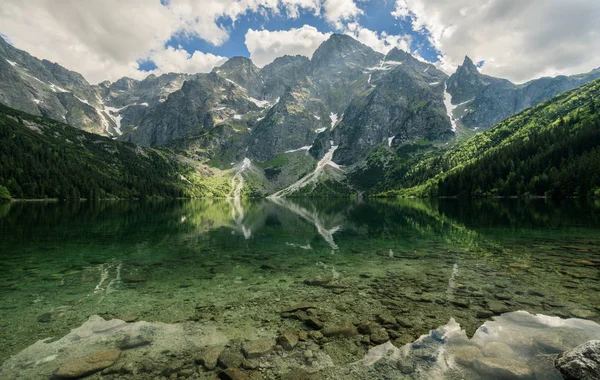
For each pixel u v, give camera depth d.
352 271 19.11
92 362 8.74
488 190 151.25
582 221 43.22
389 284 16.16
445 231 37.31
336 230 41.97
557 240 28.58
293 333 10.60
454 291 14.73
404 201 152.12
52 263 21.50
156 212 83.00
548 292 14.21
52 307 13.23
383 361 8.75
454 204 107.44
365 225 47.34
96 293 15.12
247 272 19.16
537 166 137.12
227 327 11.21
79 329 11.06
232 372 8.23
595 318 11.20
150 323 11.60
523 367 7.92
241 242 31.75
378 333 10.46
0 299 14.16
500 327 10.59
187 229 43.81
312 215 76.69
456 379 7.73
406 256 23.30
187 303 13.74
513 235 32.25
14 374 8.26
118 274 18.69
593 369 7.17
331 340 10.08
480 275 17.39
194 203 178.12
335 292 14.99
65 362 8.82
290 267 20.41
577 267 18.59
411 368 8.33
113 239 32.88
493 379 7.66
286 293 15.00
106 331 10.91
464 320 11.30
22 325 11.38
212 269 19.92
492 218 51.81
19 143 194.00
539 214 56.12
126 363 8.77
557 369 7.83
